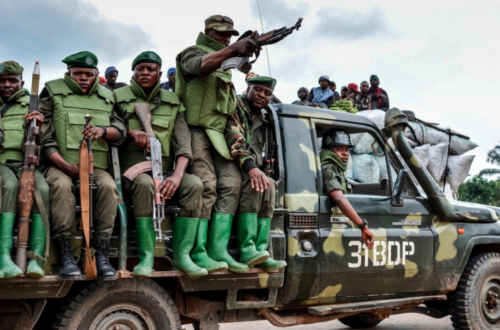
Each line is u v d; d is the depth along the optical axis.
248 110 4.42
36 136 3.28
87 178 3.24
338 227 4.52
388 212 4.77
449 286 5.05
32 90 3.30
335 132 4.71
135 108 3.77
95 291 3.49
